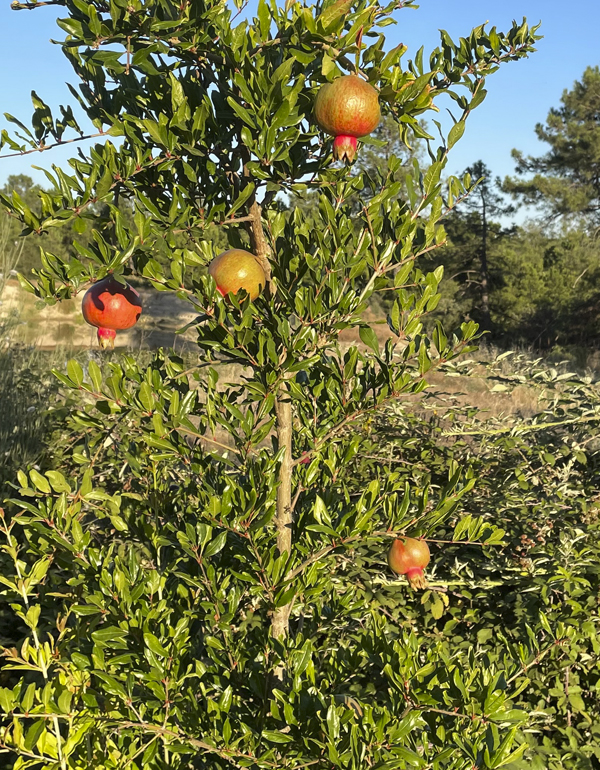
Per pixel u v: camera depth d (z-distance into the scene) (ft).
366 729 2.15
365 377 2.87
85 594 2.75
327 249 2.41
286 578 2.82
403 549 2.88
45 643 2.95
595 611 4.73
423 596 4.93
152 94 2.50
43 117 2.47
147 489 3.50
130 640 2.62
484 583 4.98
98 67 2.67
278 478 2.93
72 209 2.12
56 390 8.67
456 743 2.14
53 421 8.00
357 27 2.26
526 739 4.06
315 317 2.43
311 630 3.33
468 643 4.76
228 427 2.65
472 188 2.69
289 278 2.65
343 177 2.64
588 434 6.18
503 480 5.93
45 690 2.65
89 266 2.16
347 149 2.30
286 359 2.46
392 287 2.62
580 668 4.54
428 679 2.44
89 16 2.06
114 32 2.13
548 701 4.33
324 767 2.28
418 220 2.76
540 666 4.38
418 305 2.62
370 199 2.53
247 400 3.12
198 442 3.03
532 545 5.34
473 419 6.64
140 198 2.27
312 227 2.97
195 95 2.57
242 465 2.79
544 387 6.26
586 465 6.26
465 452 6.56
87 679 2.99
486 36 2.60
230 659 2.84
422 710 2.35
